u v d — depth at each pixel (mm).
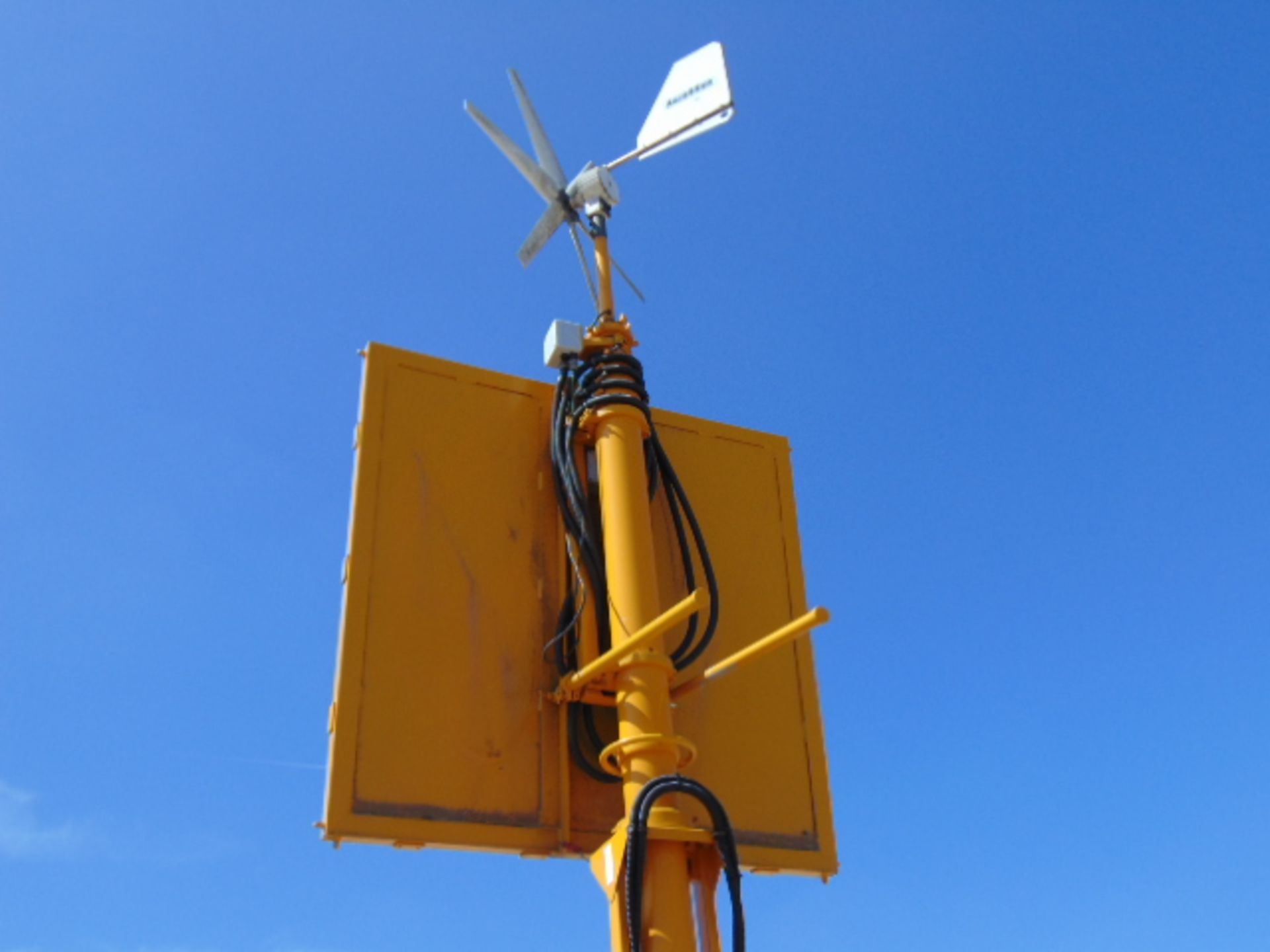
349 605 8781
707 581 9539
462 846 8305
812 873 9531
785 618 10594
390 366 10008
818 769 9969
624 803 8359
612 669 8422
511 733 8844
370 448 9531
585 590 9227
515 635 9289
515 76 11539
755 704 10023
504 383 10461
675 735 8328
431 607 9078
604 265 10516
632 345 10195
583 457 10039
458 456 9867
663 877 7312
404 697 8617
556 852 8570
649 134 10898
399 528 9305
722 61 10641
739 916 7207
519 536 9742
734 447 11344
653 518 10305
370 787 8180
